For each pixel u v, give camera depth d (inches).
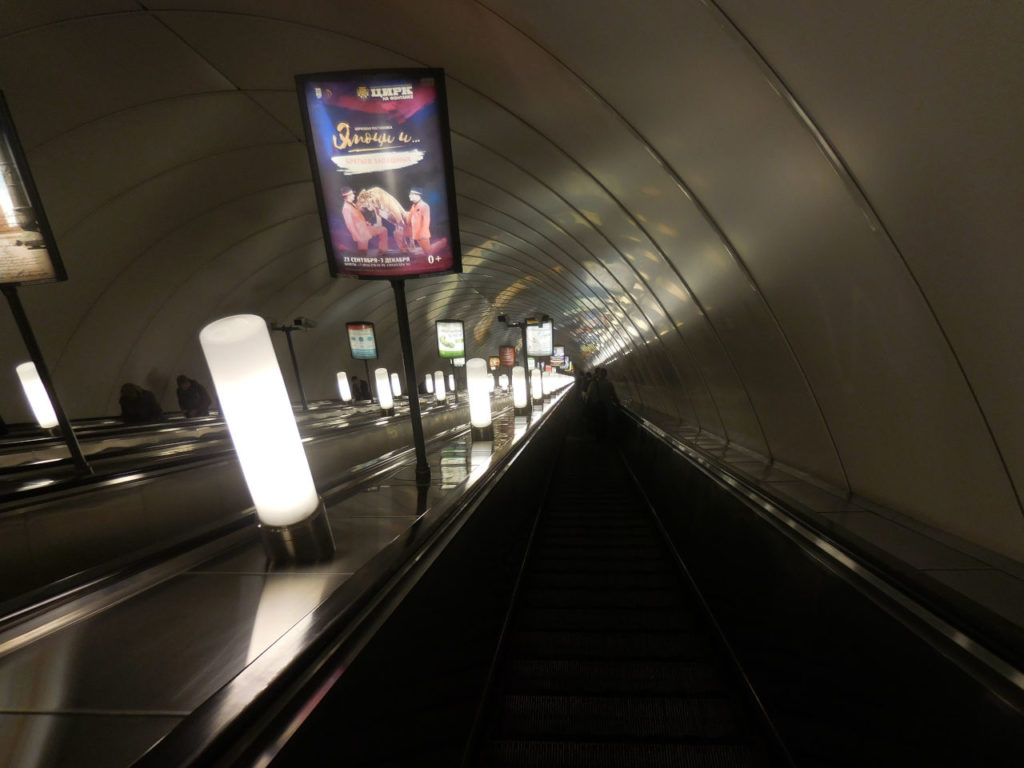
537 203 400.8
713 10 112.4
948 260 87.3
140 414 387.9
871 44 83.8
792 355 159.3
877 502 128.3
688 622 192.4
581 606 204.1
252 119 350.9
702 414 340.5
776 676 122.5
